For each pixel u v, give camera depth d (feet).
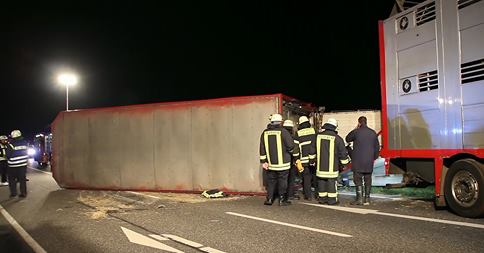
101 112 46.37
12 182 43.55
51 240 23.79
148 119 43.34
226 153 39.17
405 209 28.63
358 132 31.01
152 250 20.72
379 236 21.63
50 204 37.22
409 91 28.58
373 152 30.71
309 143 34.42
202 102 40.50
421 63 27.76
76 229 26.17
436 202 26.99
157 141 42.70
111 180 45.32
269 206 31.81
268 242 21.29
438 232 21.98
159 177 42.42
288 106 39.58
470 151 24.70
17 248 22.43
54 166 49.44
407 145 28.76
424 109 27.50
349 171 39.40
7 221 30.25
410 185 36.29
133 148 44.11
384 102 30.48
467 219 24.89
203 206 32.81
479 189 24.17
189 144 40.93
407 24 28.84
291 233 22.95
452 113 25.70
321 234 22.52
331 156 31.24
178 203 34.73
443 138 26.27
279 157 31.58
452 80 25.68
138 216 29.50
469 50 24.76
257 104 38.01
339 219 26.11
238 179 38.50
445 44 26.13
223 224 25.80
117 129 45.24
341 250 19.48
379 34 30.89
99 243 22.50
